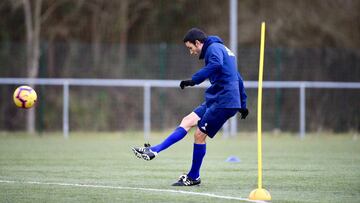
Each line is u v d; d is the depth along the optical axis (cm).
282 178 3600
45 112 8744
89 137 7788
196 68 8425
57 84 8262
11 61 8862
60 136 7962
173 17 10788
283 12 10819
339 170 4041
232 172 3912
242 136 8119
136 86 8762
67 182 3356
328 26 10894
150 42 10712
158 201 2716
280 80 8600
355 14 10881
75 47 8769
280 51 8575
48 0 10331
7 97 8838
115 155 5159
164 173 3834
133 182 3372
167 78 8462
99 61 8806
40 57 8244
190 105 8681
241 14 10775
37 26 9862
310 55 8694
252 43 10644
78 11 10506
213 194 2927
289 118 8650
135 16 10681
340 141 7331
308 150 5875
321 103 8719
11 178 3534
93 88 8844
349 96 8744
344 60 8781
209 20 10844
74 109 8756
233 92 3128
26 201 2723
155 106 8681
